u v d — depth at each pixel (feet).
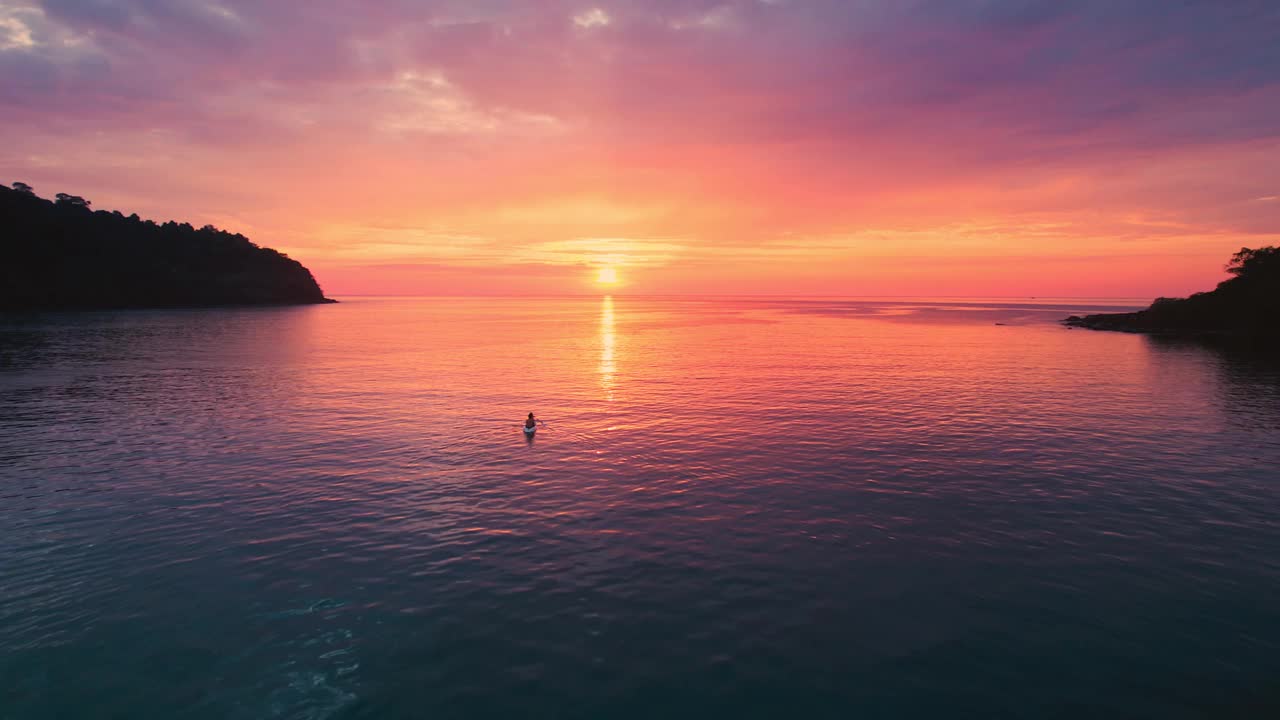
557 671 37.27
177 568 50.29
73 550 53.57
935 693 35.29
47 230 516.32
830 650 39.27
